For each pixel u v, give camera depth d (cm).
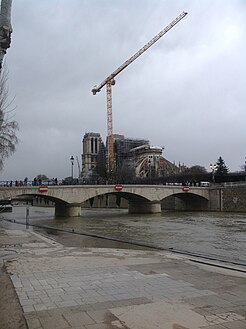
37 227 4750
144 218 6938
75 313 808
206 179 13188
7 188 6556
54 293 996
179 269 1370
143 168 19338
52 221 6262
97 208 13500
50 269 1384
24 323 746
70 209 7494
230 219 6219
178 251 2211
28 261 1606
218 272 1307
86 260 1619
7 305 884
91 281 1148
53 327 718
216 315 783
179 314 791
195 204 10306
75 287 1064
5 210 10106
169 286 1070
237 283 1112
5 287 1077
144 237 3481
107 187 8062
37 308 854
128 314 795
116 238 3253
